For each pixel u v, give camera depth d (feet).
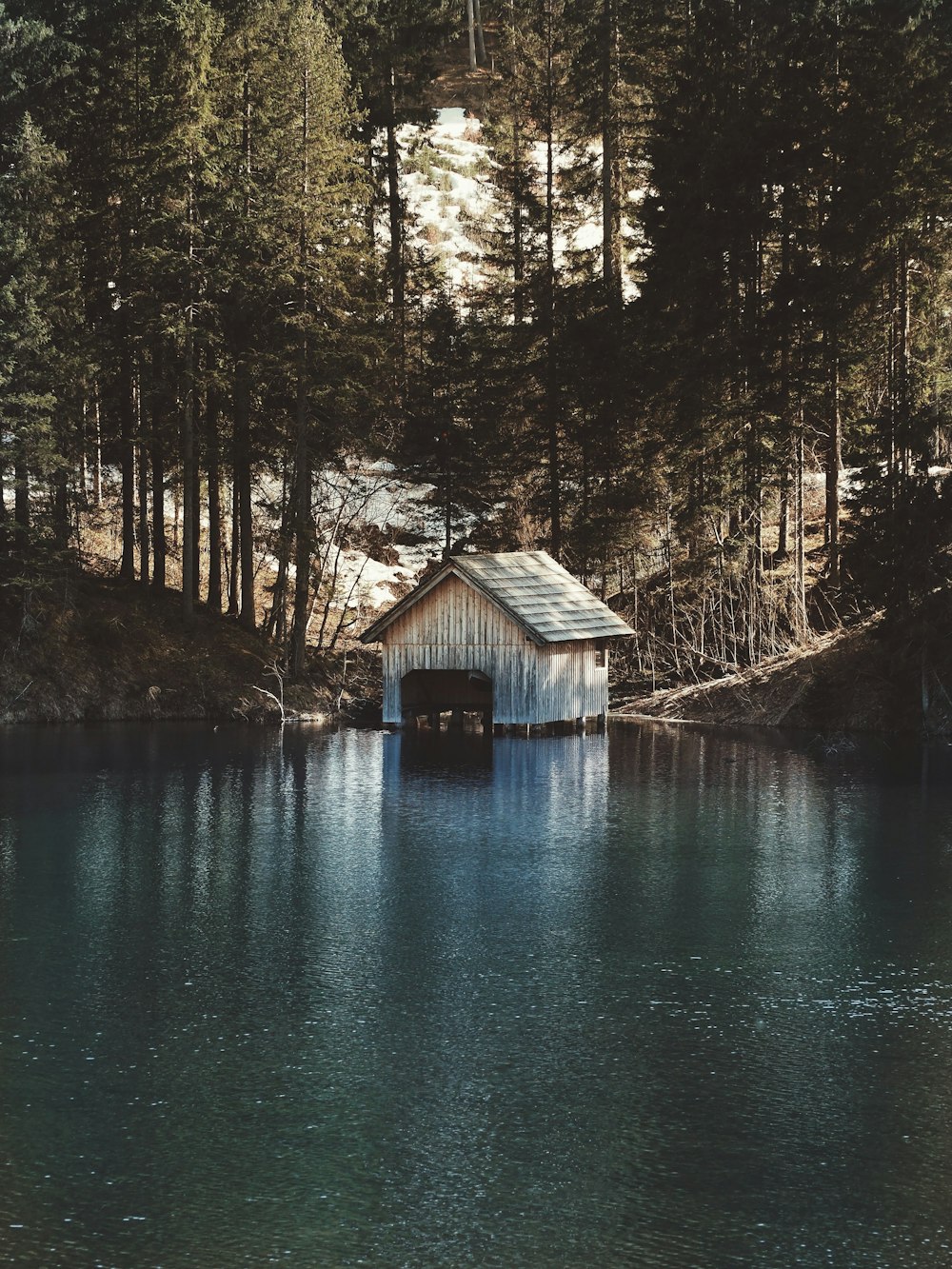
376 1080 61.16
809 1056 64.08
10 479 175.83
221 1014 69.21
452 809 123.13
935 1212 49.93
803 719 178.19
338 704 191.01
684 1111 58.13
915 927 84.69
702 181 182.80
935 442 180.96
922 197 171.63
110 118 186.70
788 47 186.19
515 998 71.87
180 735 169.17
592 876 97.50
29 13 189.26
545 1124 56.80
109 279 189.57
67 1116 57.31
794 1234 48.37
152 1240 47.78
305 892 92.73
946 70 172.76
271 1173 52.54
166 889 93.15
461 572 174.29
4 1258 46.62
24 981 74.08
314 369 188.96
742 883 95.35
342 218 190.08
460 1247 47.50
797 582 188.96
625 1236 48.21
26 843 107.45
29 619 177.99
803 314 175.32
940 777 139.85
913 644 169.17
